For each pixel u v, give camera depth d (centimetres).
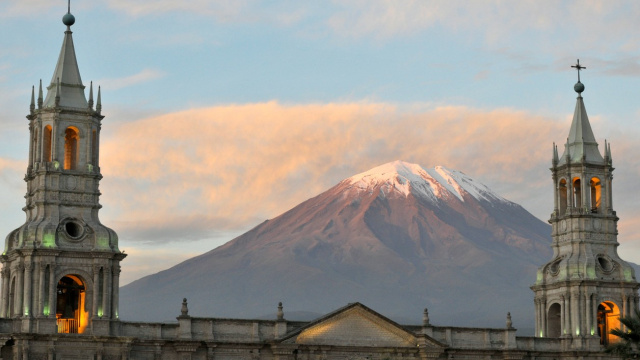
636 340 18250
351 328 19988
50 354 17875
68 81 18988
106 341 18188
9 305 18612
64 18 19288
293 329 19788
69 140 19200
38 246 18138
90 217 18700
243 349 19262
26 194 19012
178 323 19050
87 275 18425
